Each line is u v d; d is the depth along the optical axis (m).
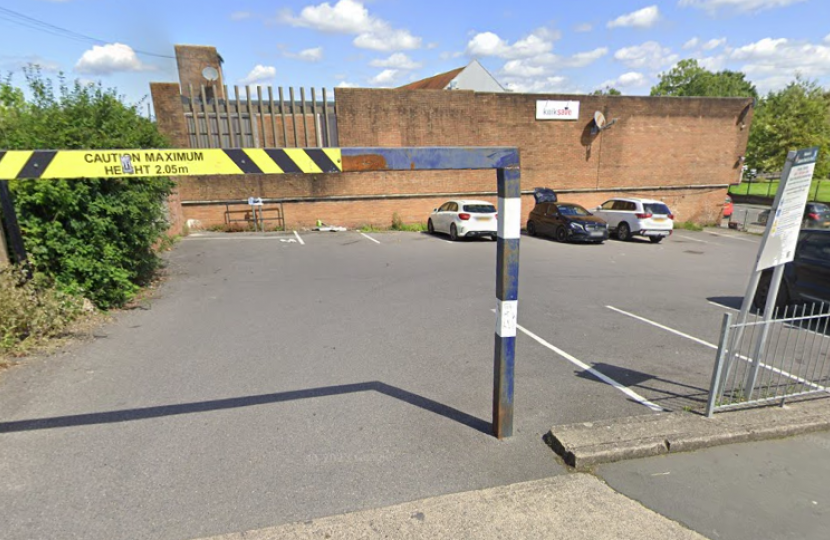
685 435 3.62
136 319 6.78
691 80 61.81
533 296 8.76
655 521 2.82
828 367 5.43
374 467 3.31
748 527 2.79
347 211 19.38
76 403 4.18
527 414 4.14
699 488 3.14
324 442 3.62
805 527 2.80
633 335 6.49
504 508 2.91
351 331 6.39
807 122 29.53
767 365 5.46
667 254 14.84
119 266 7.38
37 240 6.10
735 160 23.19
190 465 3.30
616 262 13.02
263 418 3.98
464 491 3.07
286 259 12.29
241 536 2.65
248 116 17.86
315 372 4.98
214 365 5.12
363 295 8.49
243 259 12.18
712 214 23.50
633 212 17.58
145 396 4.35
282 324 6.66
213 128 17.67
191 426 3.83
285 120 18.16
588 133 20.97
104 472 3.20
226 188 18.03
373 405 4.25
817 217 19.48
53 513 2.79
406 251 14.00
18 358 5.07
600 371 5.16
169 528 2.70
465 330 6.50
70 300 6.23
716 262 13.41
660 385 4.80
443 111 19.12
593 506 2.95
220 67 21.53
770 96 32.72
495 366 3.62
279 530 2.70
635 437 3.58
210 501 2.93
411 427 3.87
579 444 3.46
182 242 15.12
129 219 7.31
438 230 17.91
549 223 17.94
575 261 13.03
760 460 3.48
